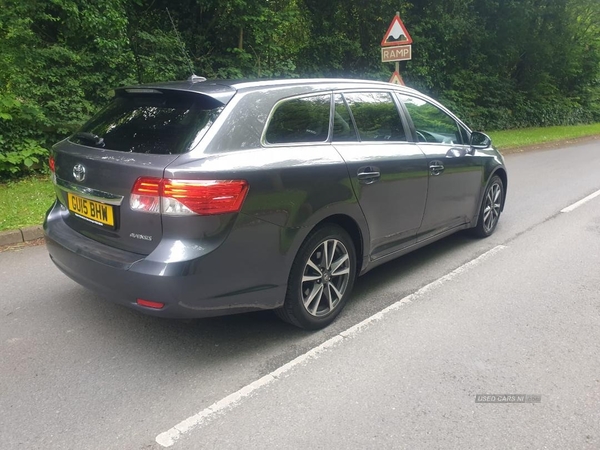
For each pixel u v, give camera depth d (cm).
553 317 397
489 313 404
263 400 289
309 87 369
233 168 296
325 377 313
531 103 2416
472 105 2047
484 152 564
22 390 296
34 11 836
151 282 286
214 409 281
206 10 1194
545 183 972
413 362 331
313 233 352
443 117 505
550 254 544
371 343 355
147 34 1061
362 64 1703
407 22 1794
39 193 722
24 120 834
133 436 259
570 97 2816
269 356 337
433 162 459
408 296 436
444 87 1955
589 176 1057
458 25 1888
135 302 300
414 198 441
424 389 301
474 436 261
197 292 291
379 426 268
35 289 440
